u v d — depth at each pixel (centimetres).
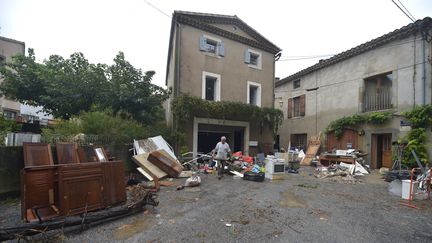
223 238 311
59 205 324
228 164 841
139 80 1005
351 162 991
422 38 866
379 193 586
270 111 1209
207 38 1121
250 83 1241
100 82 938
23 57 1021
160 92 1030
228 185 642
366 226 362
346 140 1144
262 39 1312
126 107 957
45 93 1001
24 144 436
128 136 776
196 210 423
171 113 1076
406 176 707
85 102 943
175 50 1046
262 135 1257
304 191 593
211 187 612
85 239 301
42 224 299
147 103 973
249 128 1215
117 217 374
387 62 989
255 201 489
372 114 1010
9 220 365
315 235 325
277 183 692
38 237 300
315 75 1355
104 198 378
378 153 1039
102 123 733
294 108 1531
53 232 312
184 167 880
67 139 623
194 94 1064
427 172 624
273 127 1248
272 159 765
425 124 837
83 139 652
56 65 1037
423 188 592
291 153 1070
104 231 326
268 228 347
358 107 1102
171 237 311
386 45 997
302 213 419
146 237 310
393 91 962
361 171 909
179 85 1028
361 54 1101
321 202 495
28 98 1021
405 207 469
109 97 915
